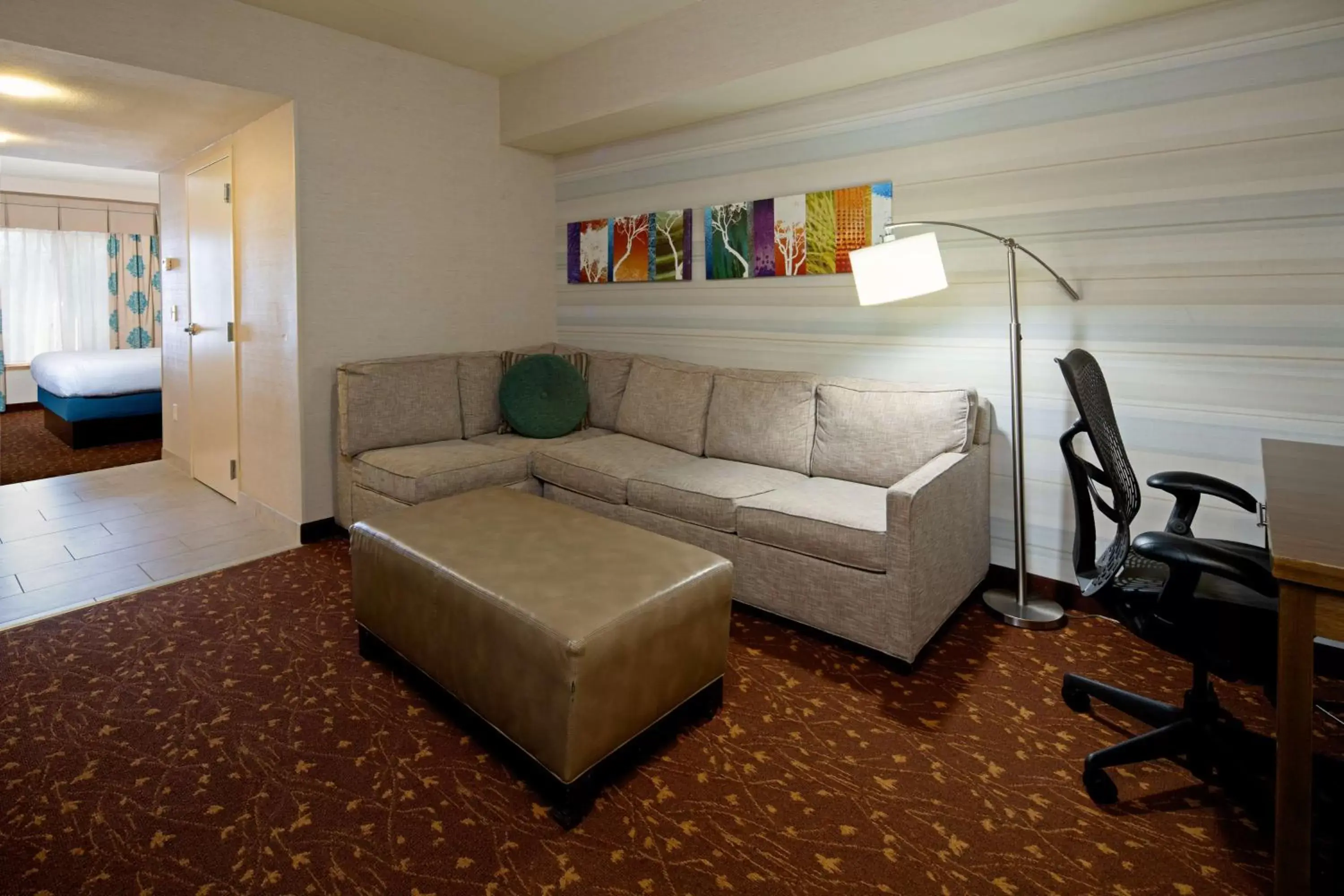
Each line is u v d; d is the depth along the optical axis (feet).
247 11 10.00
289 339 11.18
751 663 7.63
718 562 6.42
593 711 5.12
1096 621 8.66
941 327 9.70
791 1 9.08
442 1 9.96
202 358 14.01
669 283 12.80
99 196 23.82
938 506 7.61
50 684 6.91
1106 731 6.39
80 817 5.10
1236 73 7.38
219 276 13.08
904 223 9.43
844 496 8.62
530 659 5.22
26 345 23.47
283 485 11.68
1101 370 7.29
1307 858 3.99
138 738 6.07
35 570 9.92
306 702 6.67
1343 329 7.14
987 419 9.13
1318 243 7.16
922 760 5.96
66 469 15.75
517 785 5.57
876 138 9.95
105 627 8.18
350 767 5.73
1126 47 7.94
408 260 12.30
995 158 8.96
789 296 11.18
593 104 11.67
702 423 11.14
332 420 11.51
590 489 10.23
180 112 11.08
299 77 10.60
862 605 7.50
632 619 5.39
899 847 4.99
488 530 7.10
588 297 14.26
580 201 14.17
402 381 11.42
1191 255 7.83
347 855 4.81
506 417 12.32
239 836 4.96
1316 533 4.18
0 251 22.80
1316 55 6.99
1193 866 4.83
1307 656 3.88
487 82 13.15
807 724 6.47
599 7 10.14
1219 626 4.93
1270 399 7.57
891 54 8.77
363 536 7.18
